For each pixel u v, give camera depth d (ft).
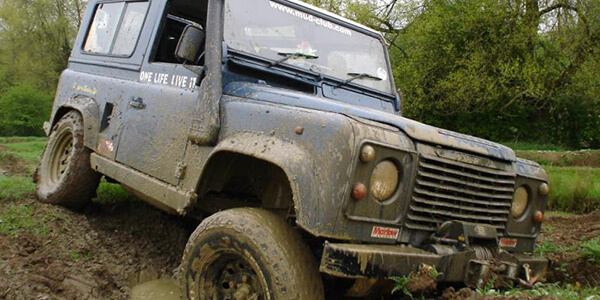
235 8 13.69
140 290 14.46
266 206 12.19
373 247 9.88
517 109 71.77
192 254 11.21
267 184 12.25
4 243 14.38
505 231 12.48
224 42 13.07
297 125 10.43
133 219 18.06
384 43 16.93
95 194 17.99
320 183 9.72
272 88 12.76
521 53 65.51
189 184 12.45
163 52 16.65
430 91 69.31
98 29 18.57
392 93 16.08
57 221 16.40
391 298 11.88
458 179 11.12
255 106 11.56
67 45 133.08
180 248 16.71
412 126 10.75
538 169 13.35
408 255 10.03
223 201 13.53
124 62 16.34
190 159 12.58
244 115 11.64
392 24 76.33
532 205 13.15
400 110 15.96
